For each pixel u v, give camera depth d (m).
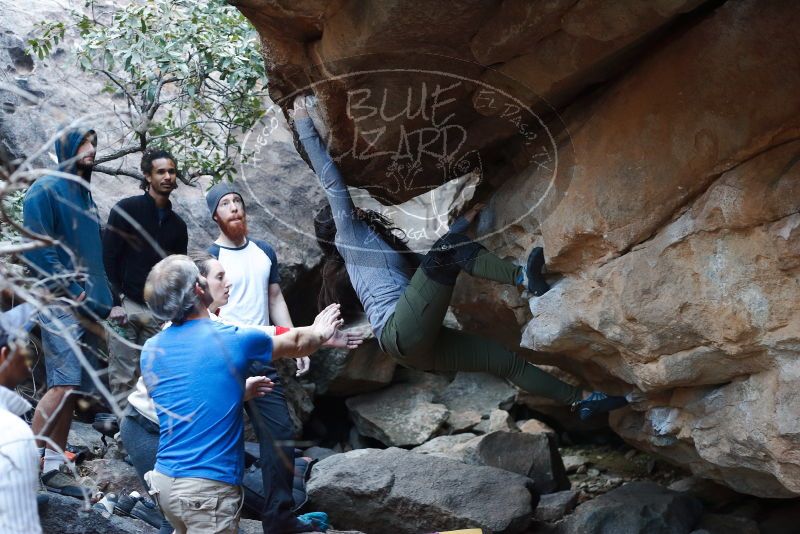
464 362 4.70
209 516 3.52
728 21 3.51
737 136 3.50
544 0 3.41
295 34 4.02
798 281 3.44
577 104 4.20
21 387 5.22
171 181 4.98
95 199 6.68
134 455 4.24
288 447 4.32
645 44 3.83
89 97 7.02
